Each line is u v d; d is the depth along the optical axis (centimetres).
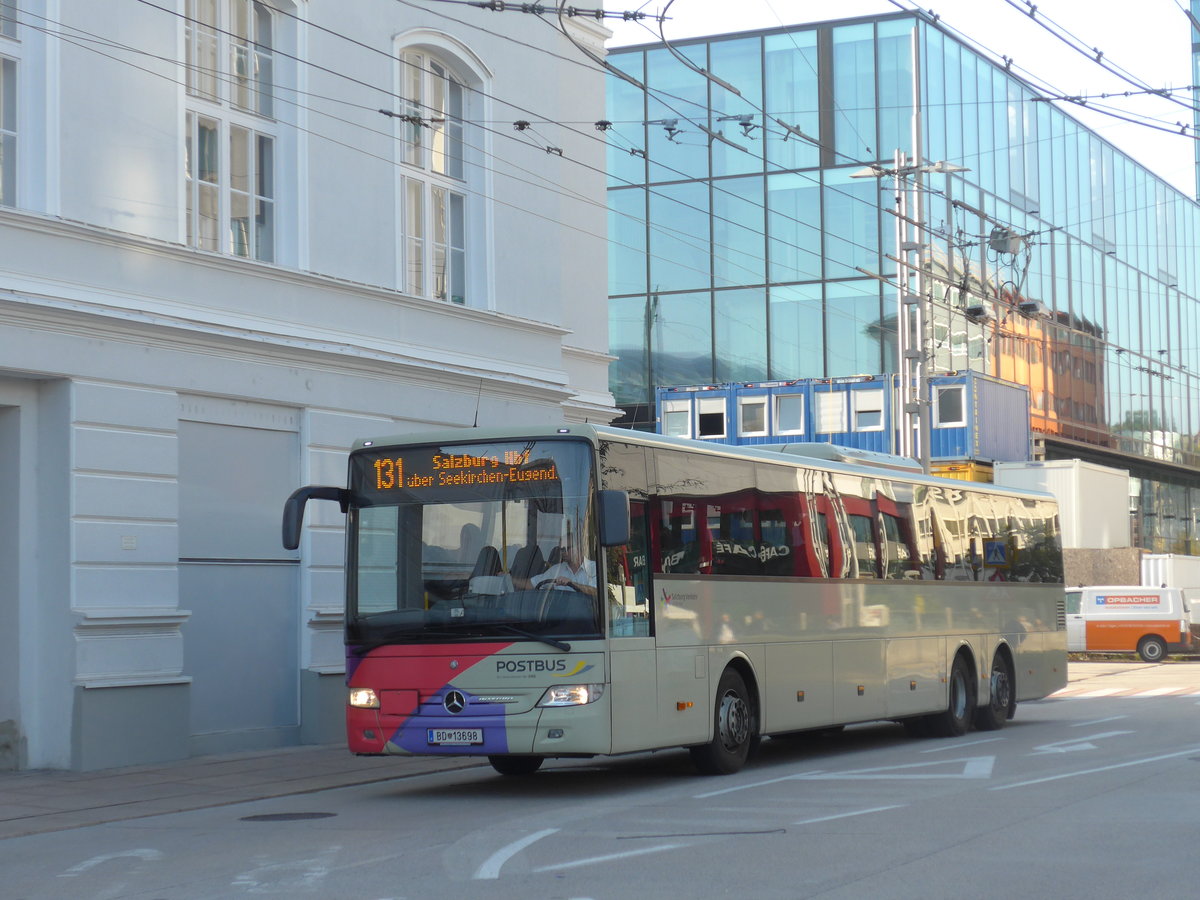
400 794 1395
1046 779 1384
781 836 1045
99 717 1546
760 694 1560
